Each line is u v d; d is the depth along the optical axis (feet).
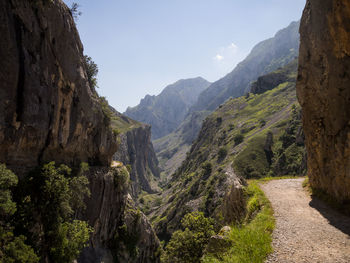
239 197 62.80
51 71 99.35
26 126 85.71
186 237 92.02
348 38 41.09
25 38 85.25
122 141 568.41
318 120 56.70
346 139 44.55
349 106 43.88
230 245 34.32
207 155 518.78
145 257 170.91
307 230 36.58
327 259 27.43
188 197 333.83
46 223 82.17
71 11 121.70
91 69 148.87
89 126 135.64
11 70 77.66
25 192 79.30
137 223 169.58
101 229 133.49
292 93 572.51
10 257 56.95
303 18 63.00
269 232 36.37
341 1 40.45
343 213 43.11
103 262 120.26
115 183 156.35
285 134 333.62
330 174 51.67
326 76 50.26
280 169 273.95
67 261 84.33
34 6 89.40
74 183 97.96
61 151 113.50
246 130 474.49
